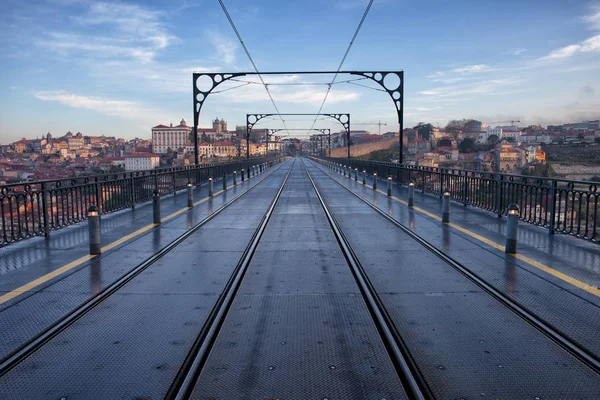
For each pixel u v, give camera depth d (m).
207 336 4.41
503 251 8.15
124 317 5.01
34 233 9.34
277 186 27.09
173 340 4.39
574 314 4.96
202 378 3.65
